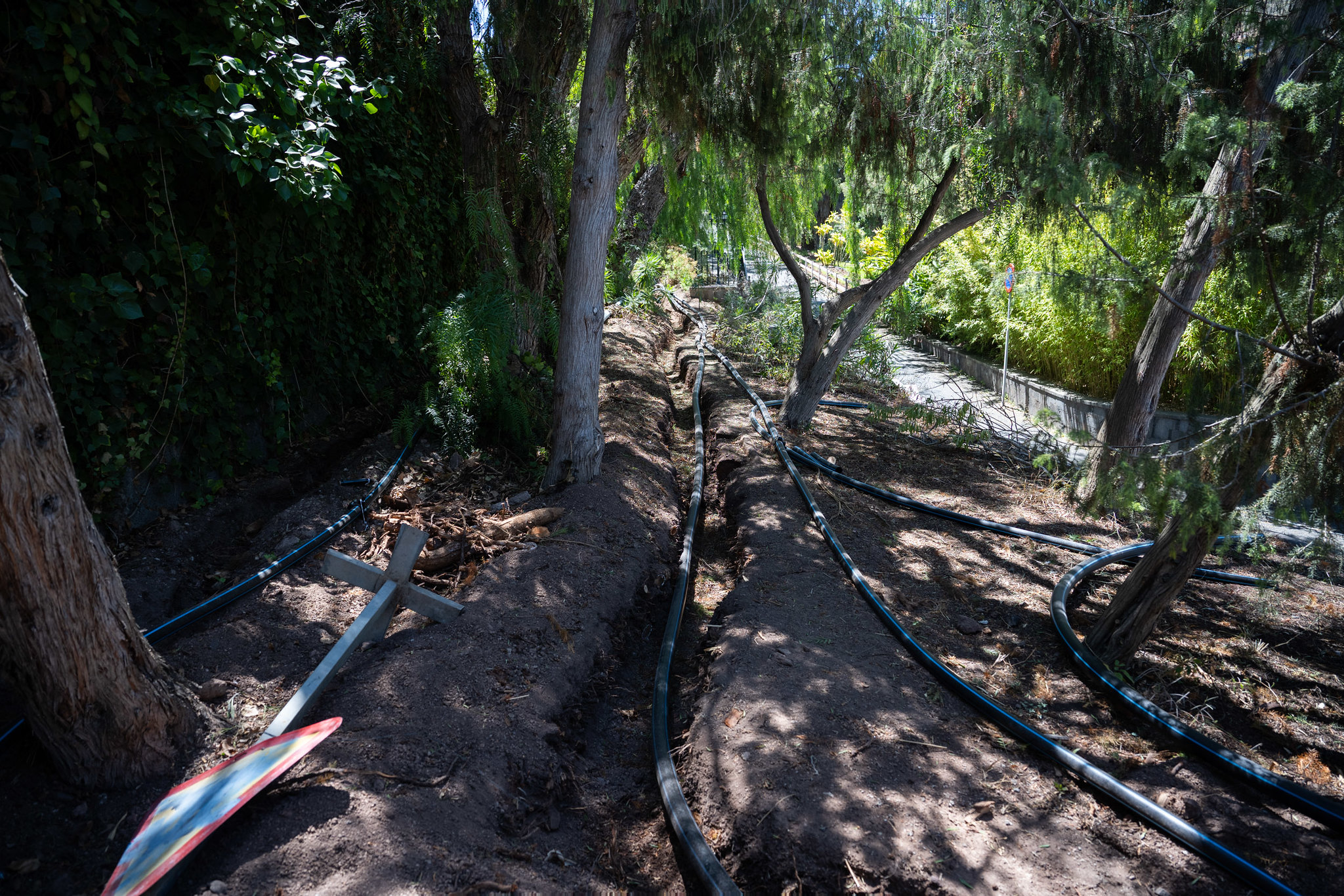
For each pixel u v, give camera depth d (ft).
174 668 11.06
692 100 21.39
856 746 10.92
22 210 12.05
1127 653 13.80
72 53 11.82
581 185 17.69
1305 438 9.47
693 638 15.17
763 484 21.56
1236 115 10.11
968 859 9.09
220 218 16.01
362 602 14.21
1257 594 17.29
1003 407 28.32
